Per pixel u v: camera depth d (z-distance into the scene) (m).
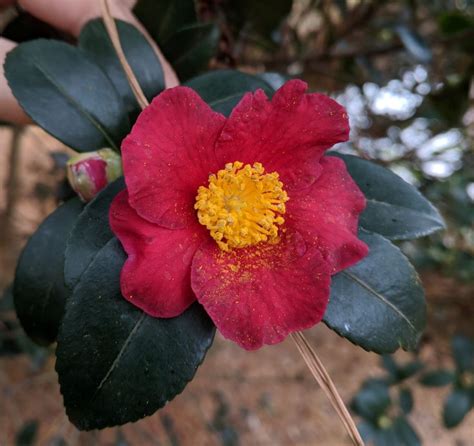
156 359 0.10
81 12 0.14
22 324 0.12
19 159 0.39
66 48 0.11
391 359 0.26
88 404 0.09
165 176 0.09
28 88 0.11
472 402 0.24
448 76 0.25
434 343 0.37
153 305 0.09
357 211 0.11
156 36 0.15
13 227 0.37
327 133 0.10
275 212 0.11
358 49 0.23
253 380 0.42
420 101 0.28
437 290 0.40
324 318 0.11
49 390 0.34
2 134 0.47
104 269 0.10
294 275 0.10
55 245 0.12
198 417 0.37
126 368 0.09
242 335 0.10
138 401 0.09
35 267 0.12
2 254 0.36
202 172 0.10
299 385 0.43
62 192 0.15
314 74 0.25
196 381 0.39
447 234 0.38
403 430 0.24
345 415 0.10
